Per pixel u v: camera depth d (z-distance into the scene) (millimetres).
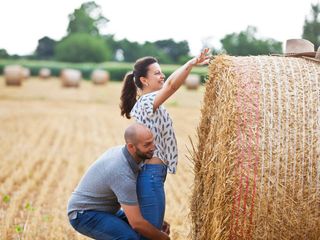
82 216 6098
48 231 8367
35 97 35844
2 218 8969
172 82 6066
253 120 5820
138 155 5930
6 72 43719
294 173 5781
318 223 5863
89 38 106312
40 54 120688
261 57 6246
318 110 5859
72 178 12297
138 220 5867
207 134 6559
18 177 12203
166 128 6293
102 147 16922
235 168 5793
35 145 17031
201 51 6098
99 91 42562
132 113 6379
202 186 6625
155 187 6070
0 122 22516
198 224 6680
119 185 5906
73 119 24500
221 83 6133
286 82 5957
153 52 104000
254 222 5812
